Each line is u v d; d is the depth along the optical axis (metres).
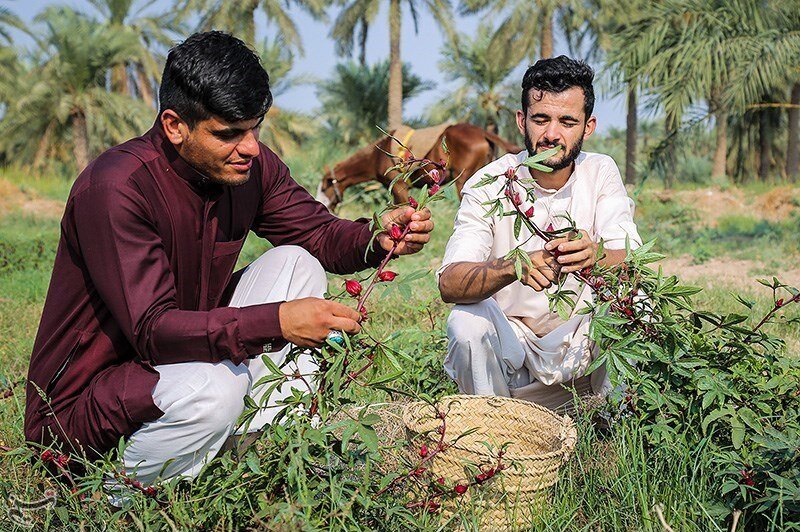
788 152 24.61
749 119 28.78
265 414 2.46
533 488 2.21
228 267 2.48
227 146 2.14
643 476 2.27
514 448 2.64
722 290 5.84
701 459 2.32
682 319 2.62
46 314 2.33
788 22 9.12
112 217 2.16
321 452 2.03
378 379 2.03
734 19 9.05
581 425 2.61
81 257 2.27
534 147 2.81
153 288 2.16
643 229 11.41
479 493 2.17
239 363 2.11
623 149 33.09
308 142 29.33
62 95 23.17
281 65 27.16
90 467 2.18
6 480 2.31
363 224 2.63
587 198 2.95
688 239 10.22
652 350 2.41
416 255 8.44
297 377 2.07
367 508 1.97
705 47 8.85
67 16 23.08
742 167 32.31
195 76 2.05
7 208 16.73
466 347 2.83
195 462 2.23
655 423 2.49
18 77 24.84
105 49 23.23
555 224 2.94
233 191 2.48
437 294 4.91
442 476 2.26
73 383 2.30
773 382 2.44
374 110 28.06
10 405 3.09
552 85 2.74
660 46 9.41
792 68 9.36
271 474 2.03
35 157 25.16
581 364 2.87
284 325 2.04
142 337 2.13
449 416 2.64
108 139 26.31
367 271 5.70
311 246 2.71
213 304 2.48
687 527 2.12
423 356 3.33
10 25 23.91
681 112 9.16
